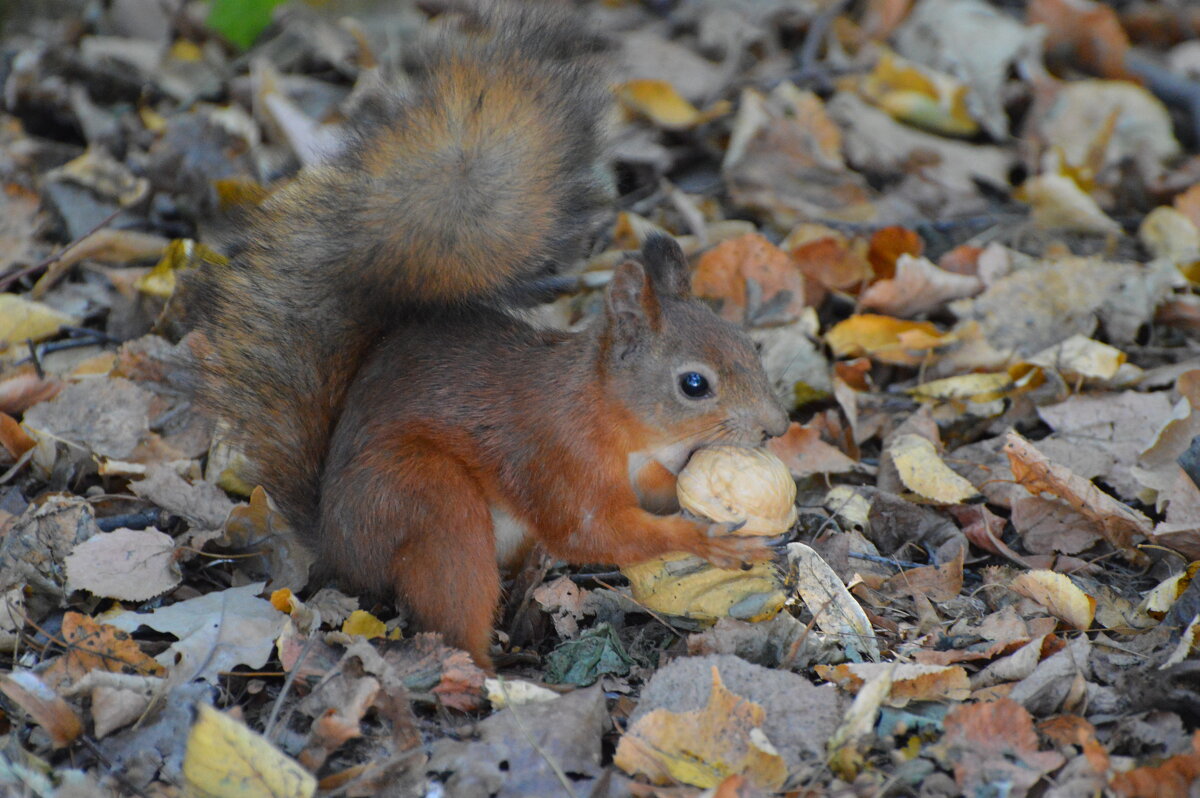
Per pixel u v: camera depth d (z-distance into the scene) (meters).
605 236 11.73
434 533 7.55
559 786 6.24
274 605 7.54
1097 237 11.91
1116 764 6.16
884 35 15.07
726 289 10.84
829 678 6.97
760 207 12.15
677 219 11.99
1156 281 10.62
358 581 7.82
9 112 13.33
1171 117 14.13
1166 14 15.75
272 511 8.31
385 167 7.98
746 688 6.70
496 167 7.91
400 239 7.93
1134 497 8.82
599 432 7.79
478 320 8.29
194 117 12.30
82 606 7.77
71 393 9.25
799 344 10.30
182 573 8.09
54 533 7.92
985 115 13.58
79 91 13.38
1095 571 8.23
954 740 6.32
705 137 12.95
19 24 15.01
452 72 8.12
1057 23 14.95
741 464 7.70
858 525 8.72
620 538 7.74
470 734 6.64
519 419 7.82
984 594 8.05
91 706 6.64
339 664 6.85
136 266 11.30
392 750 6.54
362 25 14.34
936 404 9.90
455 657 7.14
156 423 9.45
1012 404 9.84
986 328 10.62
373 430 7.85
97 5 15.20
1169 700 6.49
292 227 8.47
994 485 8.96
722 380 7.68
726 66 13.98
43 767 6.25
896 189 12.55
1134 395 9.53
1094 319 10.50
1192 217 11.91
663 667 6.96
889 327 10.51
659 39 14.37
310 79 13.83
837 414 9.80
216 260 8.86
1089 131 13.45
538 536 7.94
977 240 11.81
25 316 10.24
